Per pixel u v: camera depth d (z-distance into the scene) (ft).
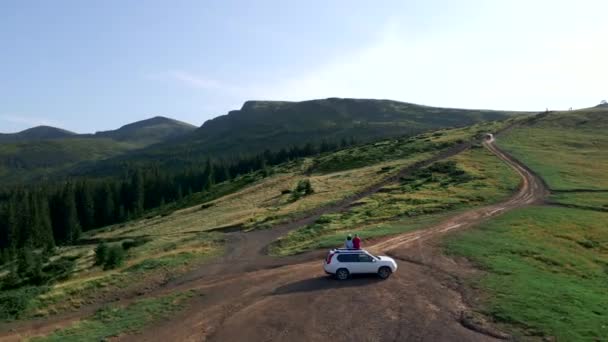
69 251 252.21
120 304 105.70
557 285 90.58
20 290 124.47
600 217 149.89
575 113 392.27
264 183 324.39
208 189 416.26
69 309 109.70
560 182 203.92
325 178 283.59
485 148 292.20
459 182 216.13
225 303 94.84
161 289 117.08
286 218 191.72
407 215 169.37
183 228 226.58
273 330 76.79
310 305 86.79
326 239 145.18
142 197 487.61
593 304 79.15
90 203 456.45
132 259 158.40
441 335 70.33
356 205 198.80
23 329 99.25
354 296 90.17
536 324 70.74
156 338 80.23
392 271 102.01
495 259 108.37
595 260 112.98
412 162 276.62
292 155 538.06
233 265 131.13
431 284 94.58
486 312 77.30
